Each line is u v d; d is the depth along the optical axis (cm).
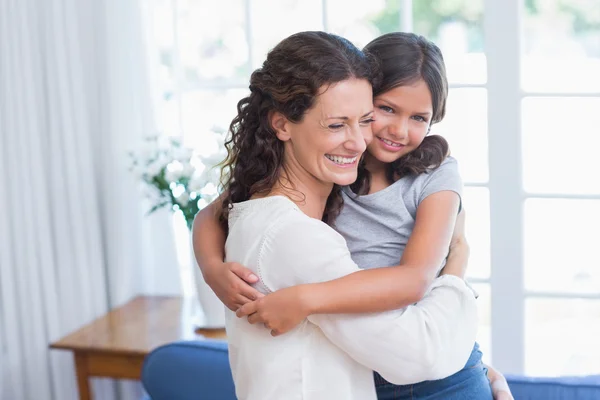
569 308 549
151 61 317
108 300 328
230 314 146
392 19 649
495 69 295
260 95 139
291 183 141
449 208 151
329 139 133
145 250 327
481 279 310
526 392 207
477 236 464
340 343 133
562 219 487
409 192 155
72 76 305
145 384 225
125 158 314
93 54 311
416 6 727
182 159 281
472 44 719
